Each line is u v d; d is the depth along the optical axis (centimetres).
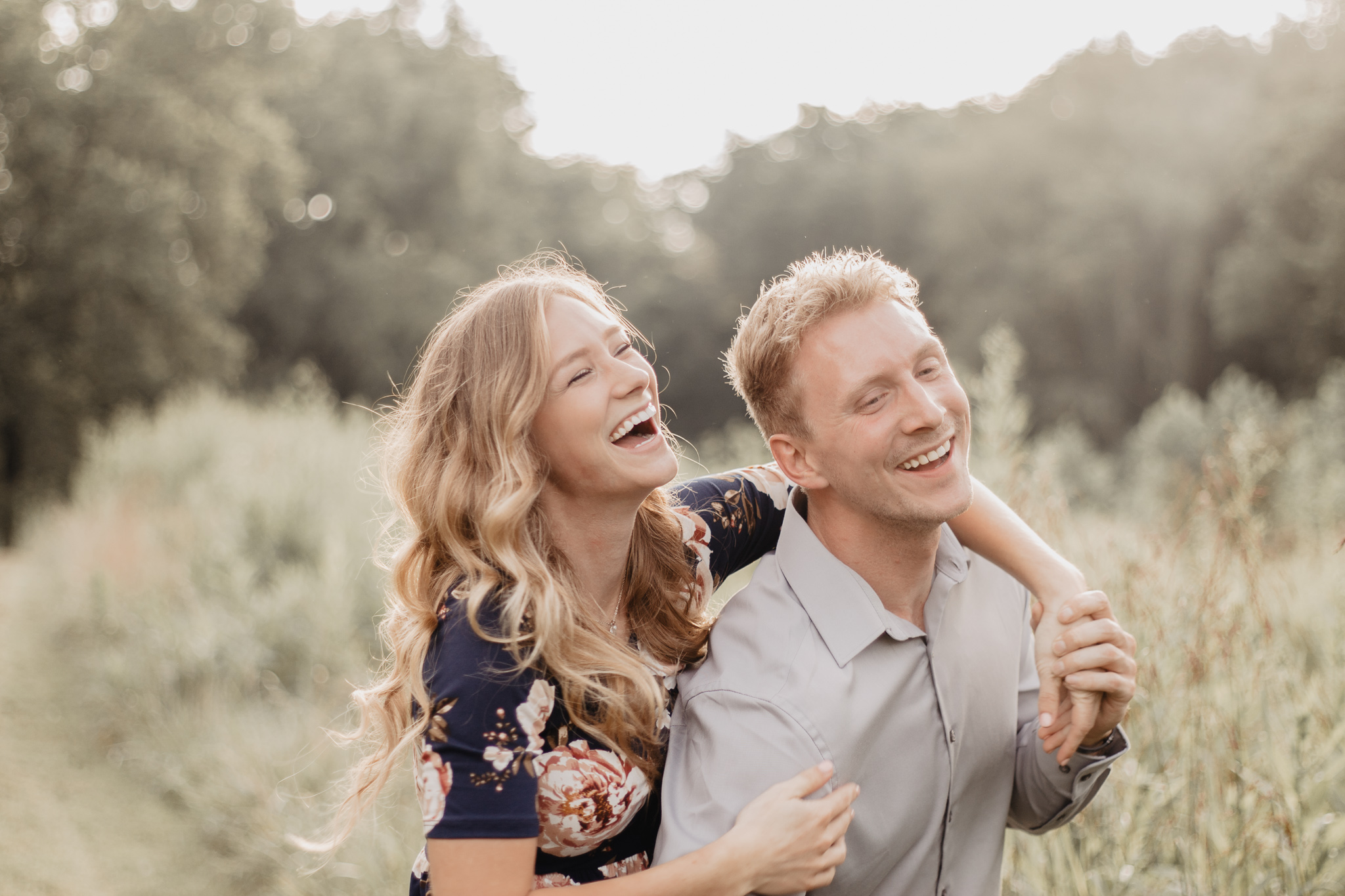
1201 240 2756
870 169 3491
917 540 150
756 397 158
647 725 150
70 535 935
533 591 140
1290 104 2495
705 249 3862
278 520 739
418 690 141
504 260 2964
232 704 507
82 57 2105
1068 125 3127
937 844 154
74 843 412
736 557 179
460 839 131
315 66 2530
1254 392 1262
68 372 1984
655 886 128
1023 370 2873
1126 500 1009
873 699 146
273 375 2703
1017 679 167
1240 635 222
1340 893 180
